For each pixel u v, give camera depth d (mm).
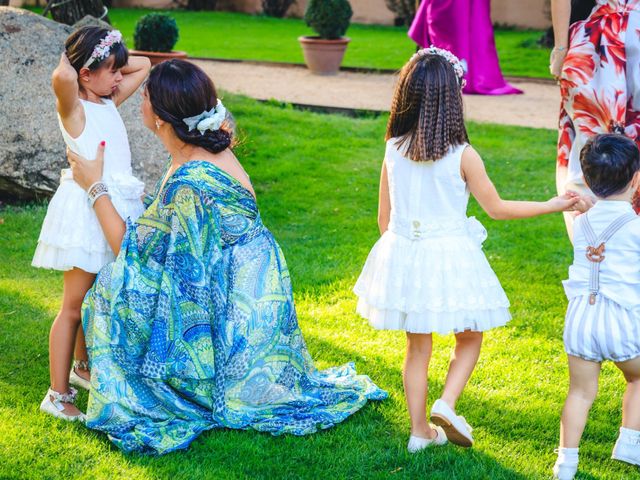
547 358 4043
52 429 3268
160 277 3262
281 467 3064
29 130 5961
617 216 3051
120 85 3652
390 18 20156
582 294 3086
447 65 3053
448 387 3121
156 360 3197
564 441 3027
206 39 16656
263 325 3348
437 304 3033
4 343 4027
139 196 3510
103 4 8531
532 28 19047
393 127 3152
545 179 7129
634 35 4164
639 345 2988
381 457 3135
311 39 12680
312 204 6504
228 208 3291
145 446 3146
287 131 8398
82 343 3611
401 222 3158
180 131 3246
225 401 3318
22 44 6121
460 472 3047
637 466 3148
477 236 3170
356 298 4766
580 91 4297
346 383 3641
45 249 3352
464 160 3057
